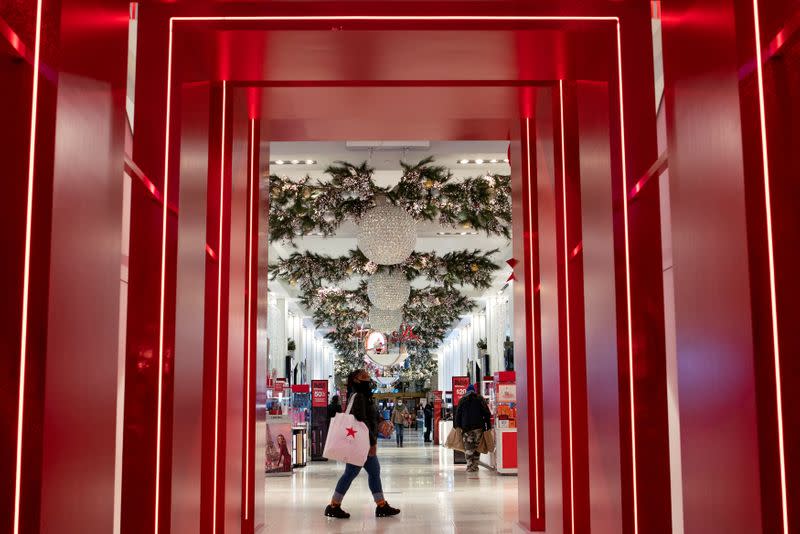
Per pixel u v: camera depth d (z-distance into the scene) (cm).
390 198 991
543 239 639
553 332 604
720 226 270
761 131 247
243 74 543
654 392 428
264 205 749
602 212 461
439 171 970
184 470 446
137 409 423
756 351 241
